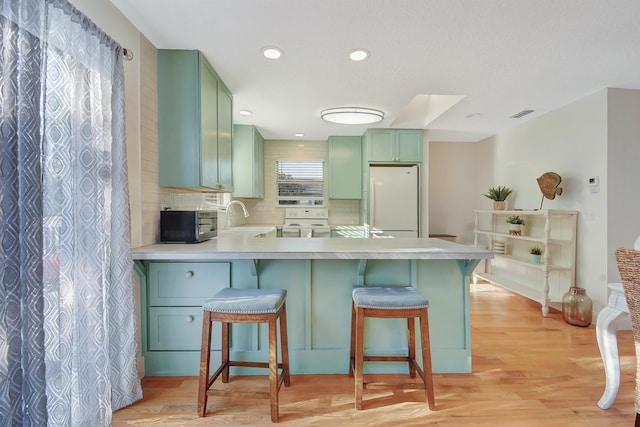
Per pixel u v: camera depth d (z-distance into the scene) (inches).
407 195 159.3
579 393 68.6
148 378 74.4
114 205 60.3
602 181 109.4
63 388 46.5
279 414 61.1
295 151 186.9
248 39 75.7
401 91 108.3
